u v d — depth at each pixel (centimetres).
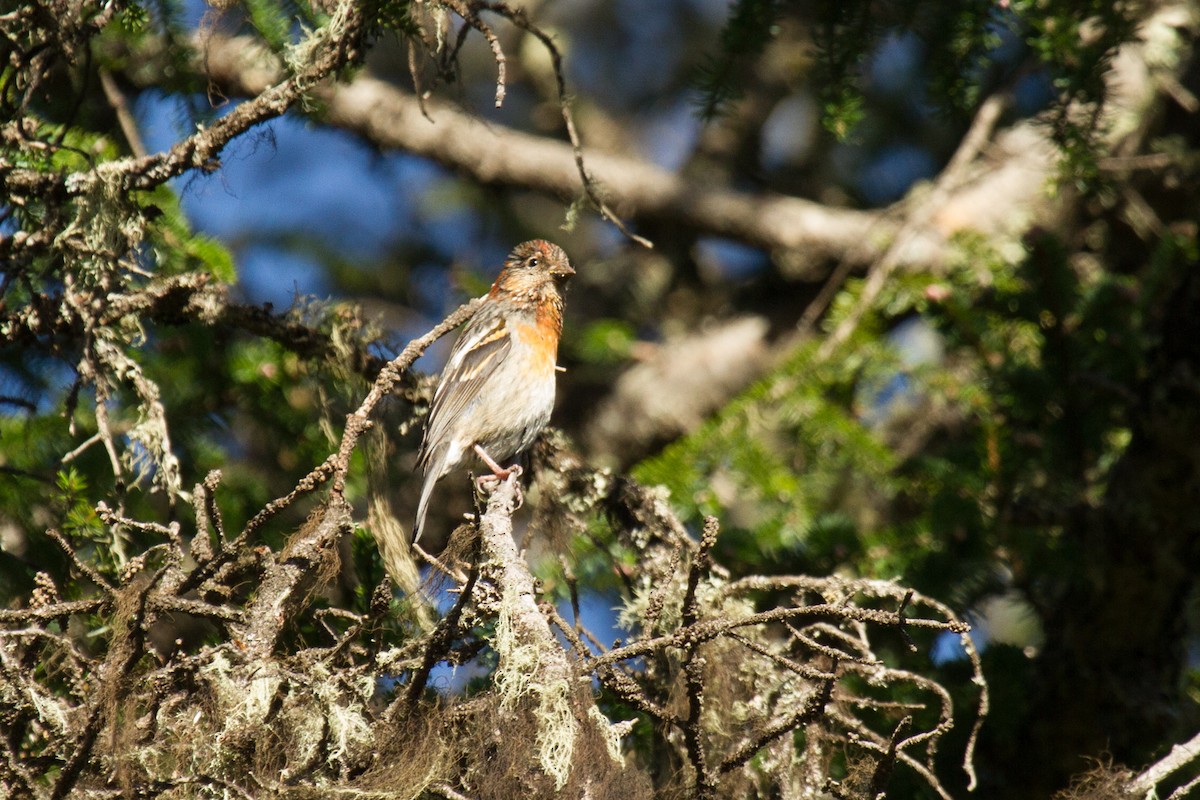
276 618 703
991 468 1105
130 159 861
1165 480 1053
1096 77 962
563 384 1627
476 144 1466
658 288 1666
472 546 732
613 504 993
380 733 649
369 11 812
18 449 1050
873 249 1456
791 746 774
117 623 654
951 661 1034
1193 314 1064
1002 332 1191
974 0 973
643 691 806
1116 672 1058
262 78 999
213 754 643
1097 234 1432
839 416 1194
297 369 1099
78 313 861
